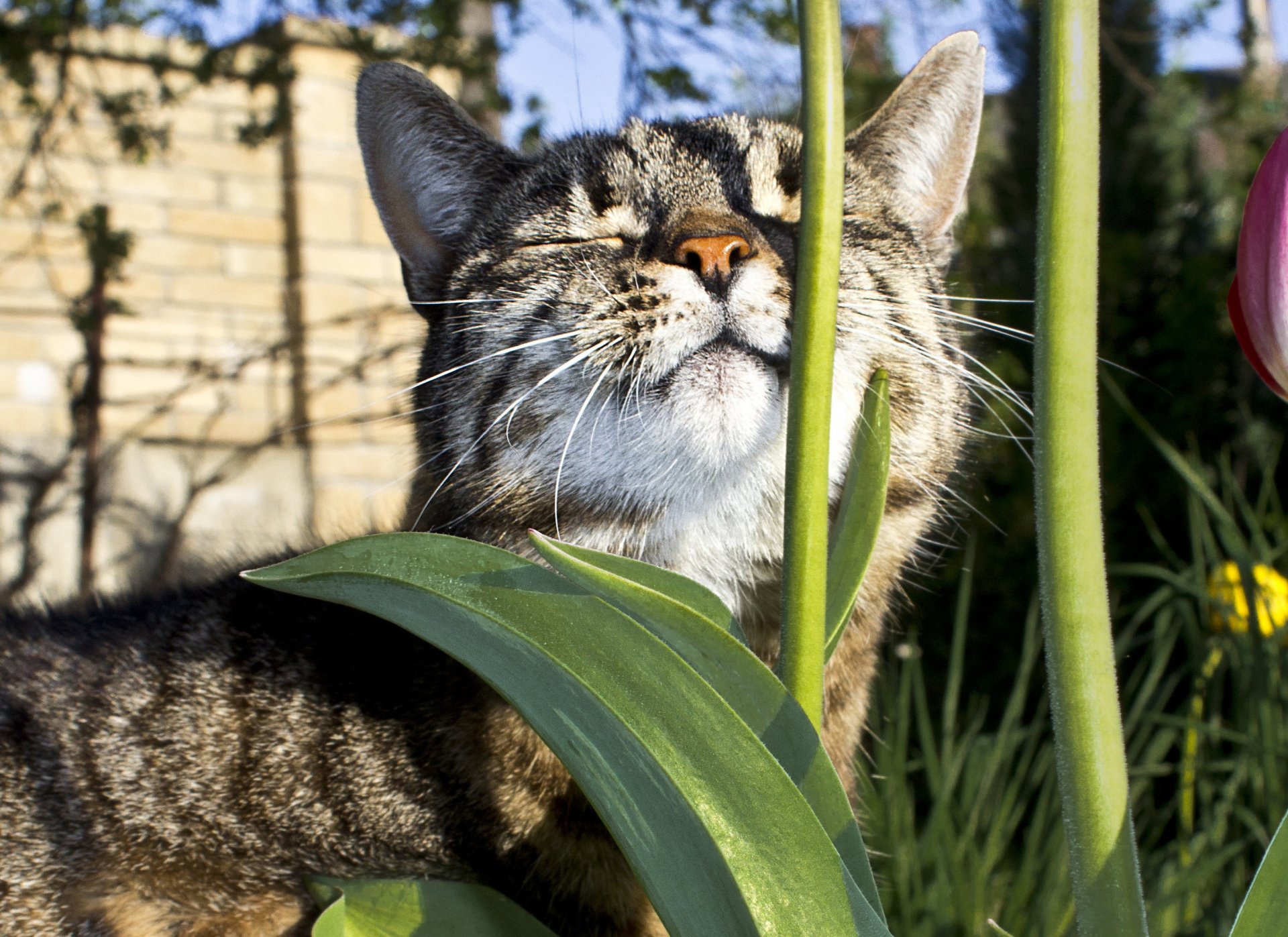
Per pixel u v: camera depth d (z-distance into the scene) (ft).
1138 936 1.33
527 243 1.88
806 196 1.39
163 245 5.61
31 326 5.41
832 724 1.82
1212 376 2.99
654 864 1.35
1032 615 2.31
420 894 1.54
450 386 1.86
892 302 1.81
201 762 1.76
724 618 1.39
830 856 1.31
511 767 1.70
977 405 2.19
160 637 1.86
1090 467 1.34
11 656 1.87
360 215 5.74
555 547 1.34
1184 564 2.63
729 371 1.72
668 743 1.32
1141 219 3.62
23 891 1.75
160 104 4.14
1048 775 2.34
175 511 5.20
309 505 5.35
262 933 1.74
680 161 1.90
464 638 1.40
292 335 4.69
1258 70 5.07
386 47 4.00
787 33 3.70
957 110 1.98
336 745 1.74
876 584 1.81
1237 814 2.21
